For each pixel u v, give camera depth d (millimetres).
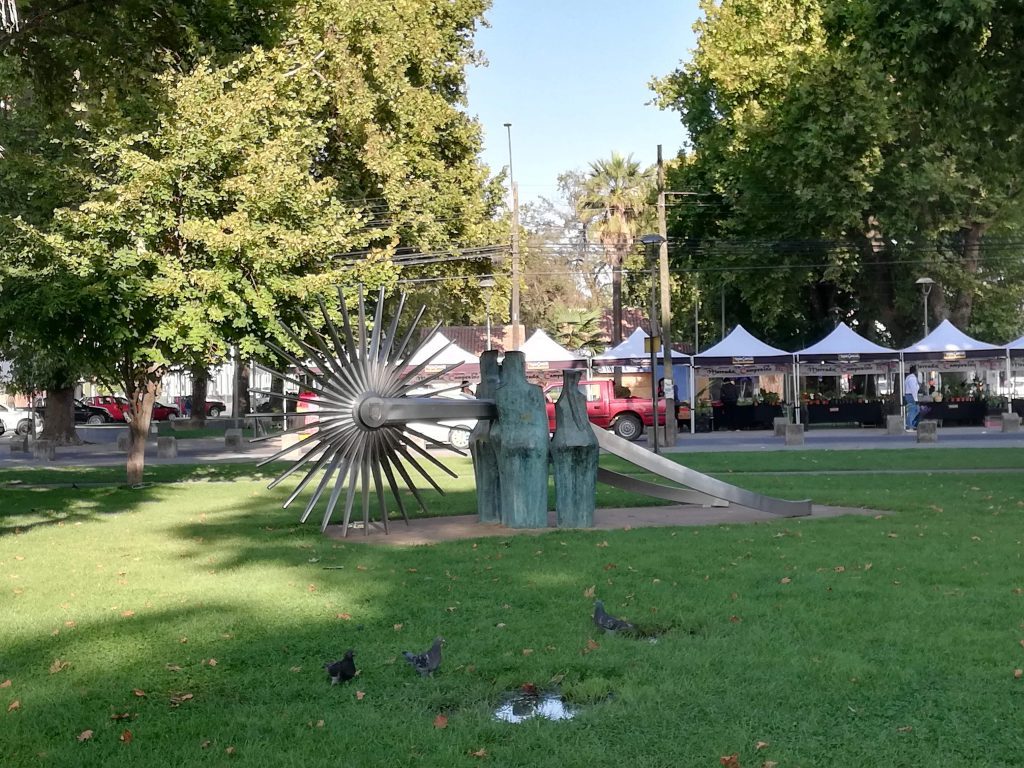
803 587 8633
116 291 17688
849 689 5863
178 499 17734
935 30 16781
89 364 19125
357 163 28828
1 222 17469
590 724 5363
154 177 17953
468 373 37562
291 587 9227
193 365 20719
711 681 6047
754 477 19391
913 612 7637
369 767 4836
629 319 73125
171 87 18703
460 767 4812
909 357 36656
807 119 36281
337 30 26094
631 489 14641
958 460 22406
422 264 33750
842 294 46656
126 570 10297
